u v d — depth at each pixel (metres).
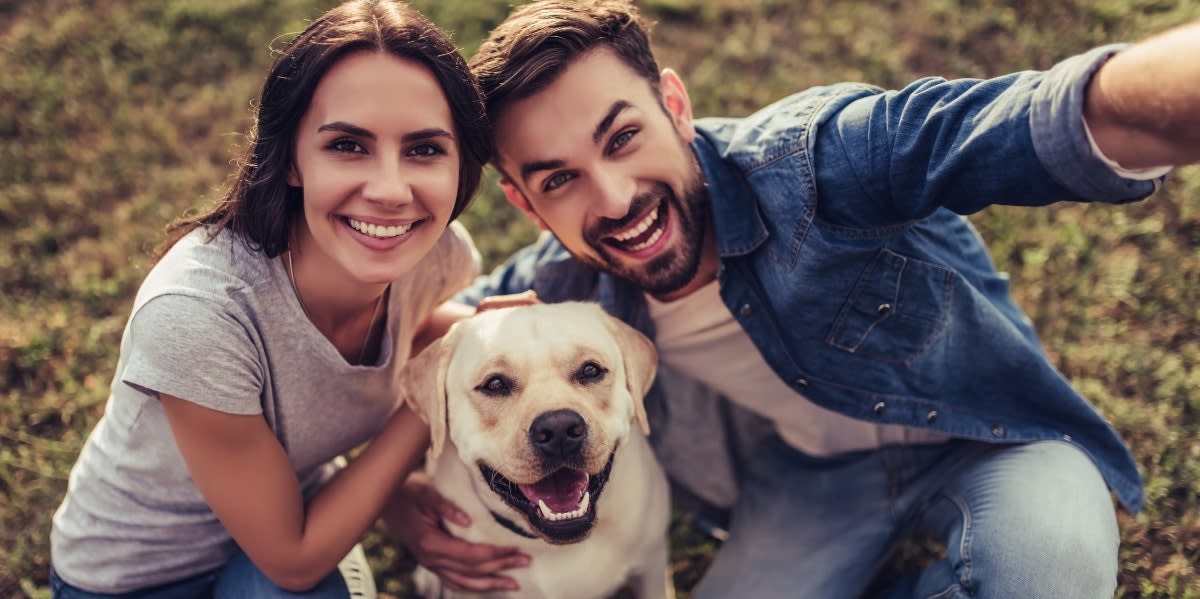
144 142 1.92
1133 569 1.30
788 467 1.34
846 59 1.96
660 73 1.20
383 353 1.17
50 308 1.67
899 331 1.16
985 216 1.66
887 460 1.28
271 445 1.10
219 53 2.11
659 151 1.13
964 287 1.17
